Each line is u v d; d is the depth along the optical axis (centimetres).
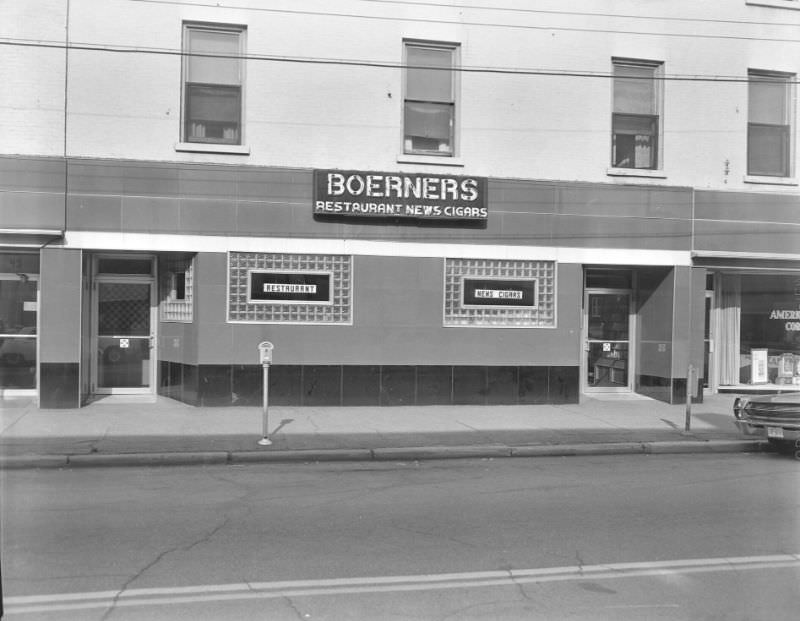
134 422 1153
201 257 1289
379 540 625
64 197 1238
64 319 1248
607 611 473
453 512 722
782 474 927
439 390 1378
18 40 1222
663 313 1495
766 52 1507
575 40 1422
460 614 464
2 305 1322
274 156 1312
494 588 513
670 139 1470
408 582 522
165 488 816
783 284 1631
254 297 1312
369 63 1328
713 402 1497
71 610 464
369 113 1341
